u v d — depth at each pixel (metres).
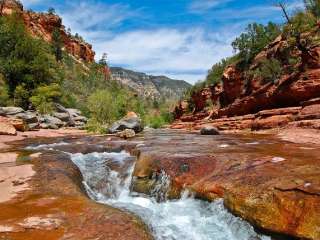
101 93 42.19
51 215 6.69
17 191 8.50
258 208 6.84
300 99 27.47
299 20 29.83
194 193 8.68
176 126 50.09
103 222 6.40
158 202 9.85
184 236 6.99
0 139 21.23
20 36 60.16
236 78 42.78
